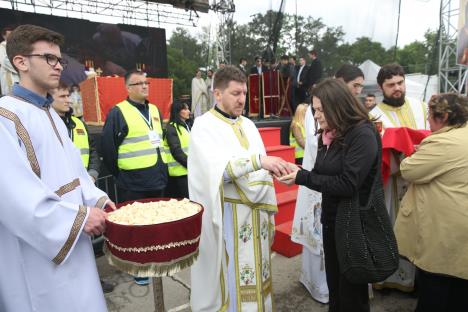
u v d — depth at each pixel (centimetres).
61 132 161
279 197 431
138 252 139
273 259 377
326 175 190
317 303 289
